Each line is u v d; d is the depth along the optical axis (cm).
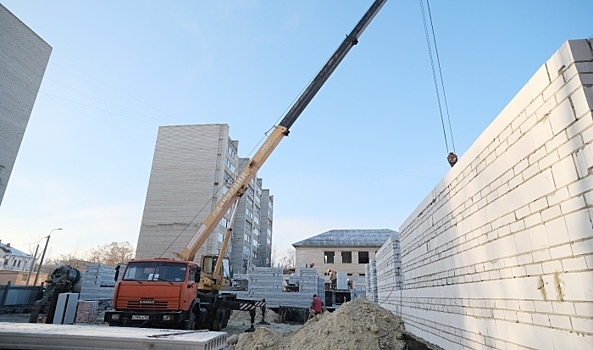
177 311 910
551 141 302
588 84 266
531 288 330
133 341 314
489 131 414
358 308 823
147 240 4156
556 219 295
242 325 1543
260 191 6600
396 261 969
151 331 368
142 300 906
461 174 505
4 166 1831
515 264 359
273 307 1666
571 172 277
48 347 316
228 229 1380
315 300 1505
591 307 254
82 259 6356
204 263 1388
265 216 6706
